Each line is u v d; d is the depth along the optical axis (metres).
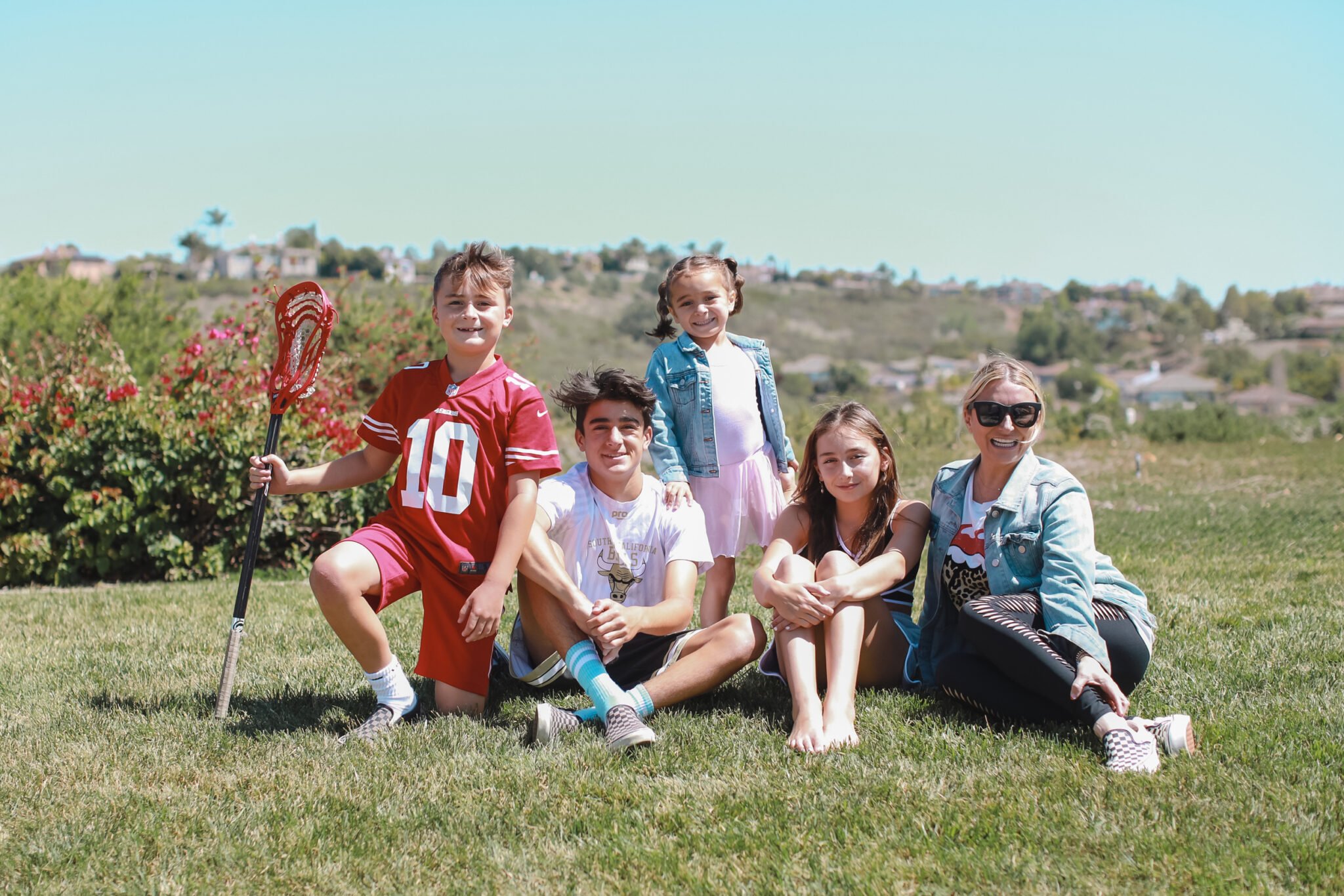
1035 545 3.75
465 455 3.73
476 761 3.33
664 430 4.64
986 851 2.68
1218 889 2.46
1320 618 5.13
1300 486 13.09
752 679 4.23
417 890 2.55
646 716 3.72
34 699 4.05
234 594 6.38
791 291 120.50
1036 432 3.87
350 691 4.18
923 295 125.38
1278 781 3.03
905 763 3.26
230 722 3.77
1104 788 3.00
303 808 2.98
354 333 13.71
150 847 2.76
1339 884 2.47
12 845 2.76
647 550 4.05
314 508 7.70
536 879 2.60
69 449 7.23
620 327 89.31
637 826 2.86
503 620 5.39
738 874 2.60
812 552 4.17
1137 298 132.38
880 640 3.99
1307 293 116.69
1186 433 23.81
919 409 26.88
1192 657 4.42
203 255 104.19
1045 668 3.44
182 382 7.95
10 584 7.25
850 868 2.61
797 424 19.88
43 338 15.35
